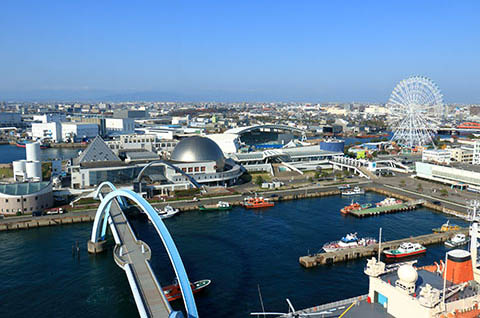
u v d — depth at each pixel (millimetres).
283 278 103625
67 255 119938
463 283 65188
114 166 197000
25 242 131000
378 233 141625
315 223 152500
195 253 120312
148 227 147375
